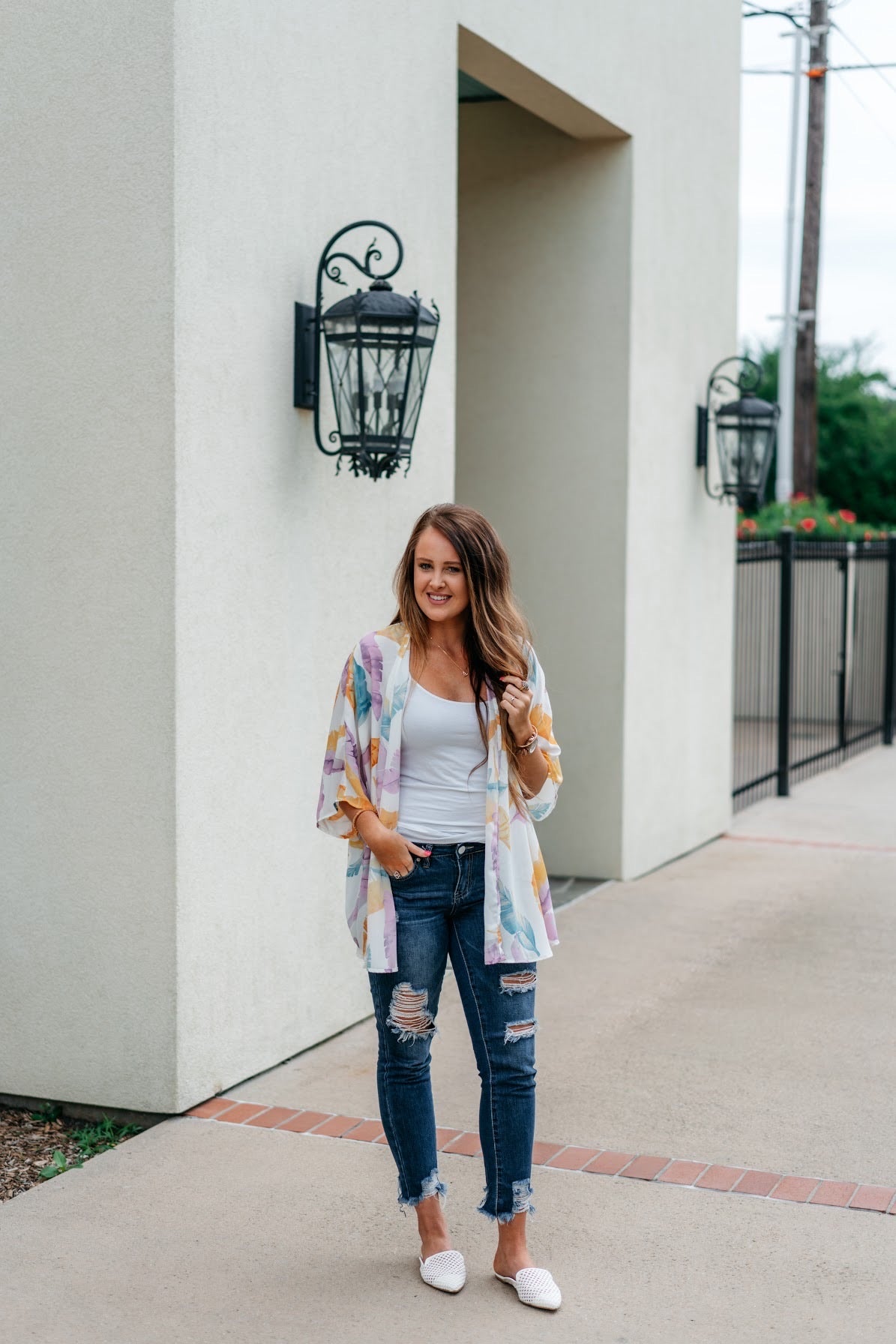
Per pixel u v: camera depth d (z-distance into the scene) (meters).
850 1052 5.18
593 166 7.66
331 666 5.12
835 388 33.38
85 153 4.25
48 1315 3.31
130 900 4.40
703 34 8.61
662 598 8.34
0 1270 3.52
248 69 4.52
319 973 5.15
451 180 5.83
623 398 7.70
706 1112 4.58
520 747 3.37
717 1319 3.29
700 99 8.60
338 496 5.12
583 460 7.81
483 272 7.95
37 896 4.50
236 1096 4.63
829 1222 3.78
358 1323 3.28
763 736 14.62
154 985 4.40
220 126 4.39
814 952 6.58
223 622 4.50
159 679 4.30
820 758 13.19
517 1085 3.42
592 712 7.94
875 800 11.21
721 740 9.50
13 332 4.37
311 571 4.97
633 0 7.54
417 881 3.41
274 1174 4.06
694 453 8.77
